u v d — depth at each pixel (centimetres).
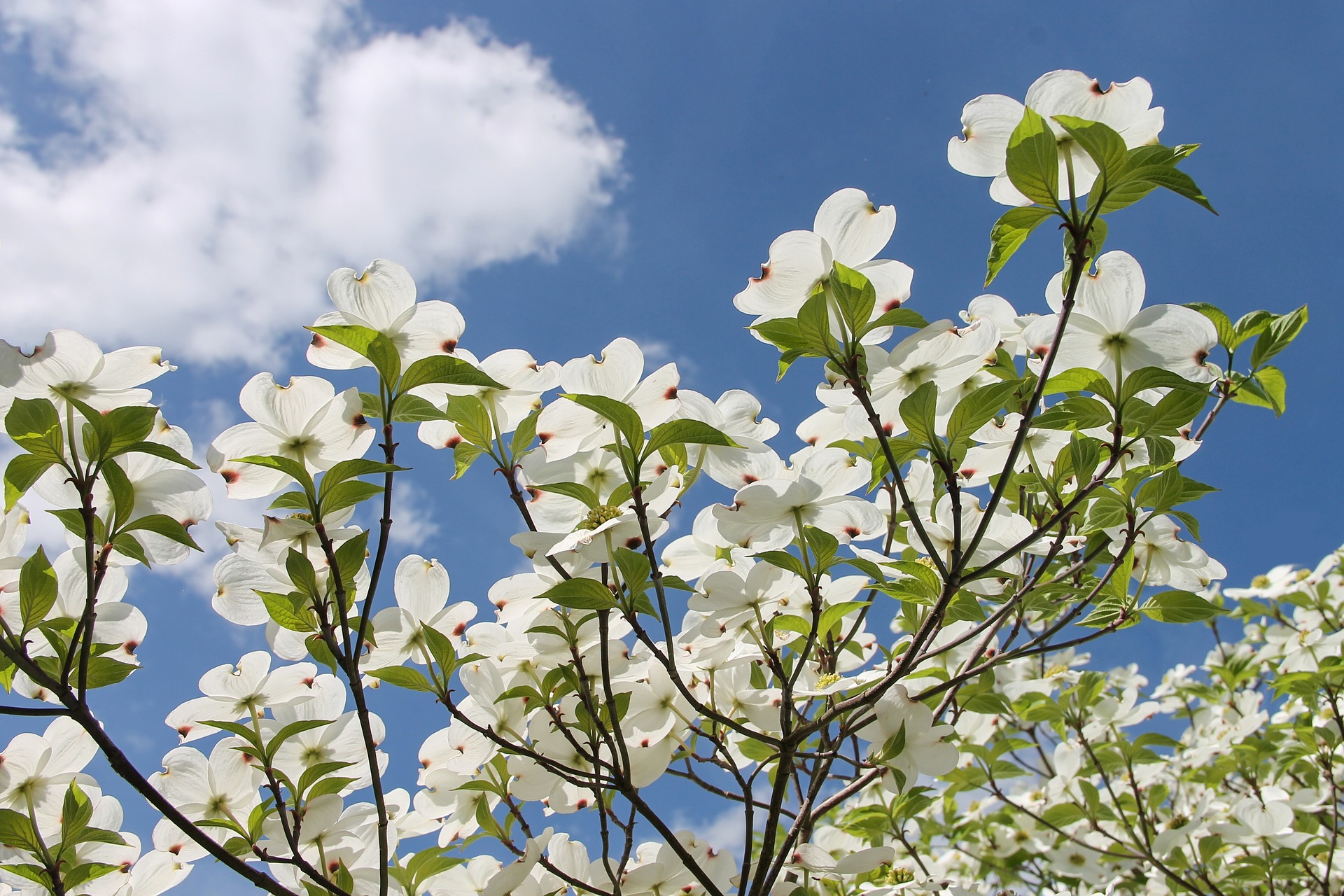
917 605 103
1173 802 179
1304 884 154
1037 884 167
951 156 88
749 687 102
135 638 94
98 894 99
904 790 92
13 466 81
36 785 95
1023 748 138
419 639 97
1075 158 85
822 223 88
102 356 87
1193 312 87
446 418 89
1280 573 187
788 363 84
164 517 85
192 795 97
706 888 91
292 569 85
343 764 92
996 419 98
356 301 88
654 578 86
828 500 93
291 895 86
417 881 101
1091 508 96
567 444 91
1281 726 151
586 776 92
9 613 91
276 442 89
